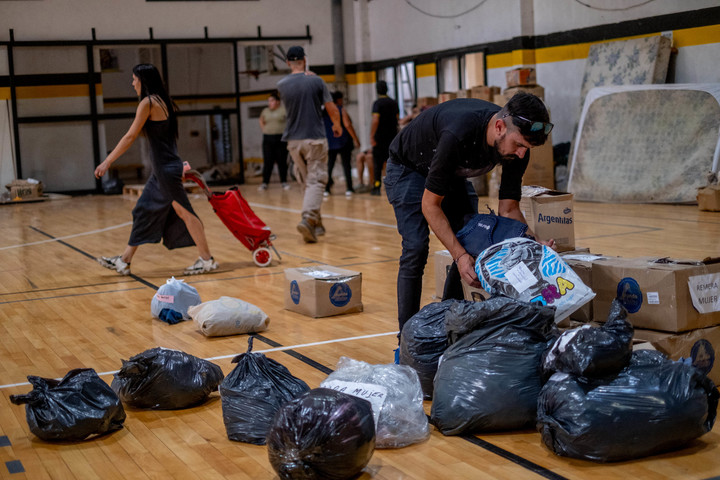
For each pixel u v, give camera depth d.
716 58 9.95
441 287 4.54
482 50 13.72
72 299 5.76
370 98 17.42
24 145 15.65
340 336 4.43
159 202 6.45
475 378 2.90
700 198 8.91
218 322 4.48
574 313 3.45
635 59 10.63
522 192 4.05
